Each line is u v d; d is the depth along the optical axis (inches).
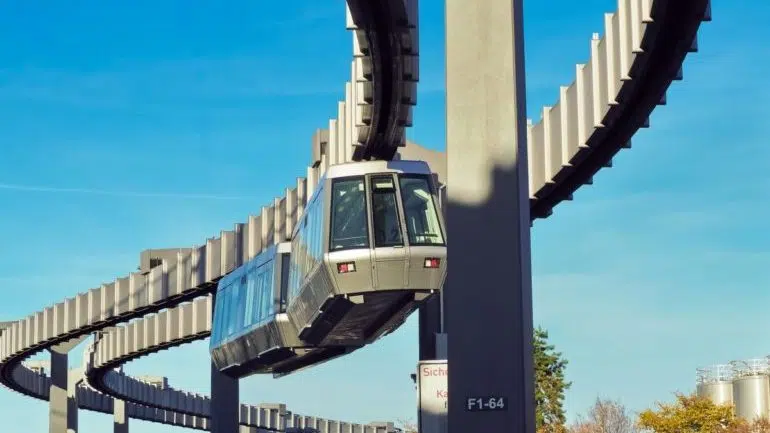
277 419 5890.8
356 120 1983.3
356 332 1987.0
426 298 1690.5
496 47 1125.7
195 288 3105.3
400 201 1697.8
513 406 1090.7
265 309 2321.6
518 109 1127.0
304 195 2581.2
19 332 4042.8
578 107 1946.4
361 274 1665.8
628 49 1716.3
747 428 3833.7
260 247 2839.6
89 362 4439.0
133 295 3353.8
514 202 1112.8
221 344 2753.4
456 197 1116.5
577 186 2203.5
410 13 1701.5
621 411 5014.8
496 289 1103.0
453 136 1123.3
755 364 4308.6
